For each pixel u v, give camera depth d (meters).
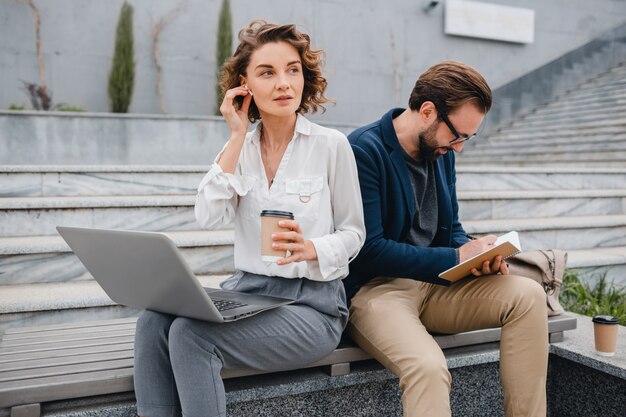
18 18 7.66
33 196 3.86
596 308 3.23
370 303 1.88
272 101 1.67
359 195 1.80
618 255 3.92
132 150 6.36
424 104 1.90
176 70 8.56
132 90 8.00
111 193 4.05
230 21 8.55
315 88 1.80
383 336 1.78
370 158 1.92
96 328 2.15
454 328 2.05
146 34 8.40
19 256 2.91
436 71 1.92
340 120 9.65
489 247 1.87
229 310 1.56
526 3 10.96
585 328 2.65
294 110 1.69
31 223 3.26
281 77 1.66
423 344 1.71
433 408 1.63
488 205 4.36
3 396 1.53
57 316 2.59
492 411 2.34
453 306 2.00
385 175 1.95
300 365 1.75
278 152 1.80
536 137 8.74
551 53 11.30
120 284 1.65
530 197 4.53
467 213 4.29
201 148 6.61
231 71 1.76
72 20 7.91
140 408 1.58
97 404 1.66
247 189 1.77
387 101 9.94
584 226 4.24
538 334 1.85
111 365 1.74
